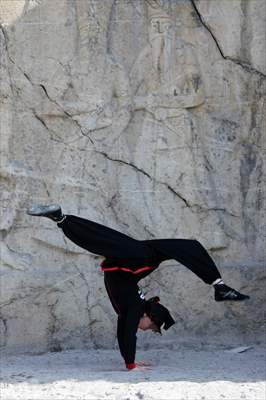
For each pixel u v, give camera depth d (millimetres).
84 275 14336
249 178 14750
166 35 14656
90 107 14484
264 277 14586
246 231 14734
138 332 14391
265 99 14711
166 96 14664
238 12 14727
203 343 14320
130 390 10656
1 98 14227
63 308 14227
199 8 14711
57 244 14352
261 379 11461
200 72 14750
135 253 11625
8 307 14055
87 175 14500
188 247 11570
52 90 14414
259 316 14516
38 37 14445
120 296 11844
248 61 14727
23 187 14289
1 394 10633
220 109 14750
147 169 14641
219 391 10539
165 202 14656
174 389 10633
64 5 14516
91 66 14516
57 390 10789
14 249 14289
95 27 14539
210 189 14695
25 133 14375
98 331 14289
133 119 14695
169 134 14680
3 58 14281
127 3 14711
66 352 13977
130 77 14664
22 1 14477
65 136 14477
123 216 14555
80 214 14414
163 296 14484
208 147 14734
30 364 13023
